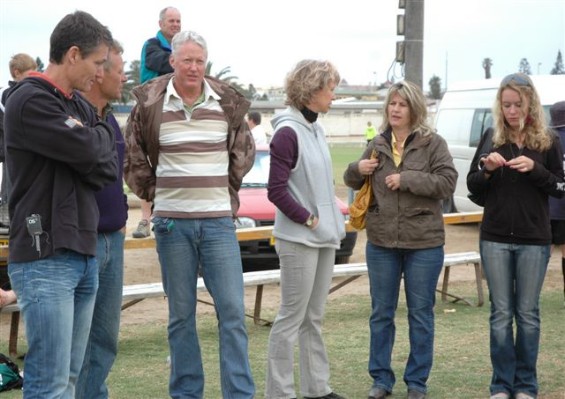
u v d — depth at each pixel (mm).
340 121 77188
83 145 3818
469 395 5871
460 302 9195
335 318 8414
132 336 7758
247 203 10391
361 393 5957
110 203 4695
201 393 5312
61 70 3924
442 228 5668
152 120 5035
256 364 6746
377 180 5676
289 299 5441
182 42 4973
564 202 8117
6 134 3854
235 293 5137
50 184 3848
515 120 5438
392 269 5711
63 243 3824
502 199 5465
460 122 15289
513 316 5680
